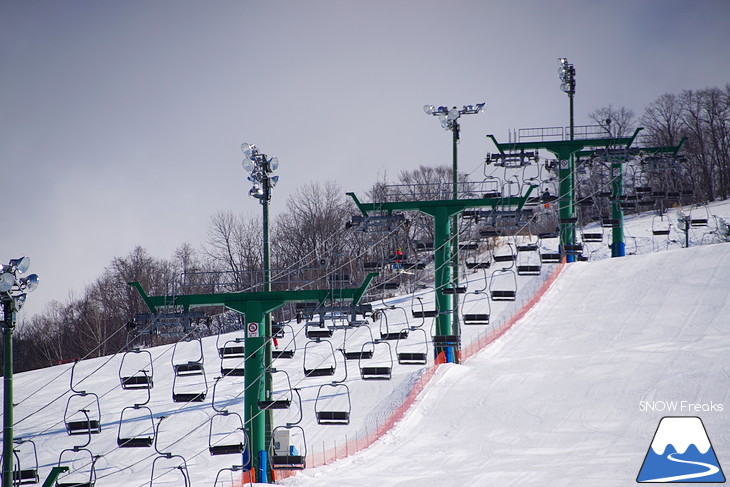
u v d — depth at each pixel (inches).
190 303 1851.6
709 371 2196.1
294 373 2822.3
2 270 1343.5
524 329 2898.6
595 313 2938.0
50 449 2463.1
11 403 1321.4
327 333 1857.8
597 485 1546.5
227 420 2469.2
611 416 2004.2
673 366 2282.2
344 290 1852.9
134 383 1699.1
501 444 1910.7
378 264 2417.6
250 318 1830.7
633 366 2325.3
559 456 1769.2
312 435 2228.1
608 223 2997.0
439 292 2541.8
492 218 2466.8
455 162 2591.0
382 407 2326.5
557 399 2161.7
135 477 2106.3
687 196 3002.0
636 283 3152.1
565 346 2659.9
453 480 1662.2
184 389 2876.5
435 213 2551.7
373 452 1957.4
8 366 1325.0
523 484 1590.8
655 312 2842.0
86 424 1610.5
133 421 2591.0
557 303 3117.6
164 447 2325.3
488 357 2637.8
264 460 1765.5
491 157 2881.4
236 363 3169.3
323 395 2504.9
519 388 2276.1
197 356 3353.8
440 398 2276.1
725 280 2992.1
